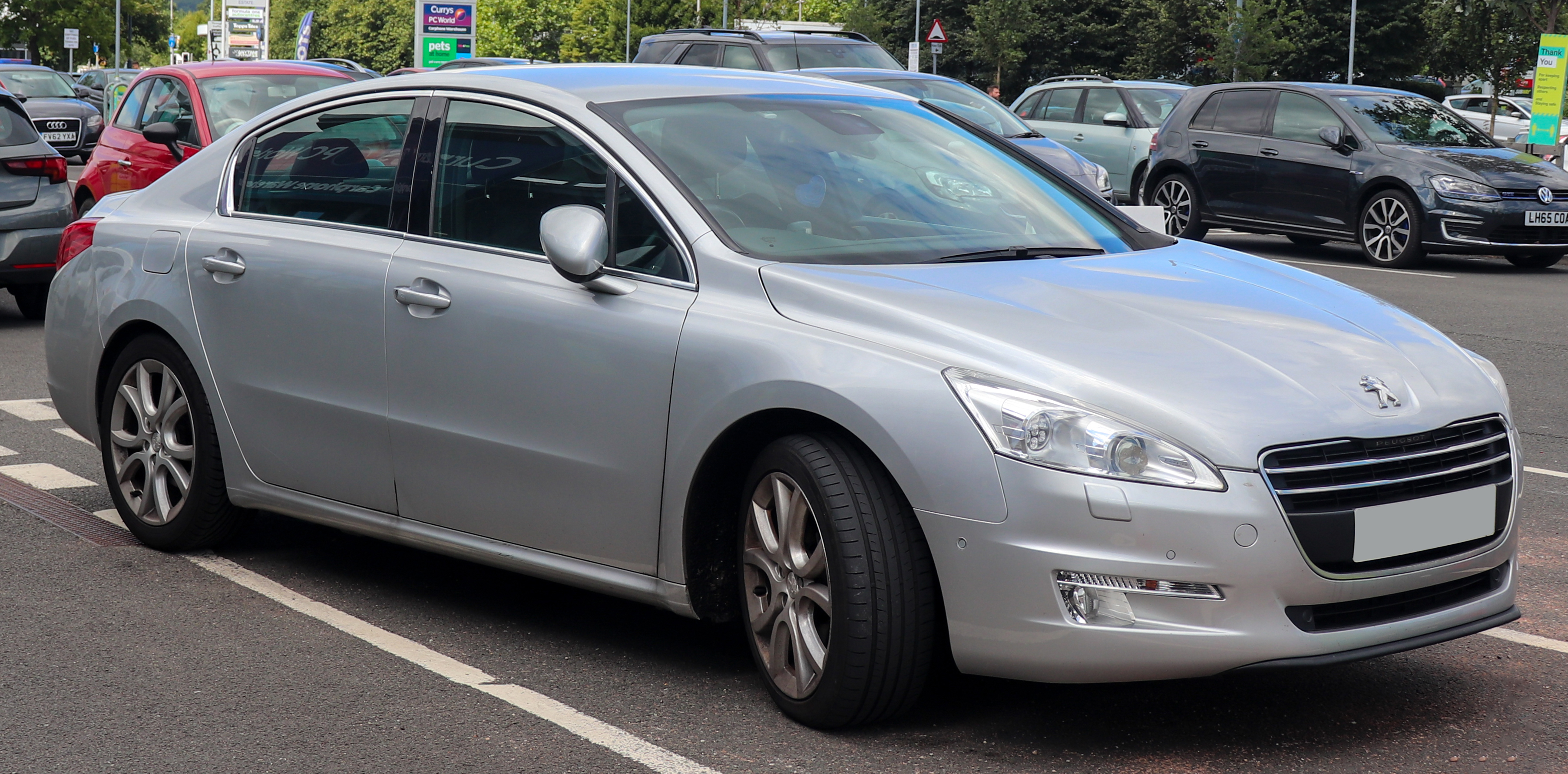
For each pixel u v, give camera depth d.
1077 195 4.88
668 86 4.58
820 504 3.58
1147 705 3.90
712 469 3.85
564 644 4.41
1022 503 3.32
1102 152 20.33
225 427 5.03
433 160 4.61
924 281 3.85
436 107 4.69
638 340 3.94
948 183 4.56
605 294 4.05
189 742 3.64
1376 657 3.45
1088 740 3.66
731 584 4.01
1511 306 12.27
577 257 3.95
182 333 5.10
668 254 4.03
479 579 5.09
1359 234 15.25
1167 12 50.06
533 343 4.14
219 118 12.09
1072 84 21.31
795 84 4.85
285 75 12.65
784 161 4.36
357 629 4.53
